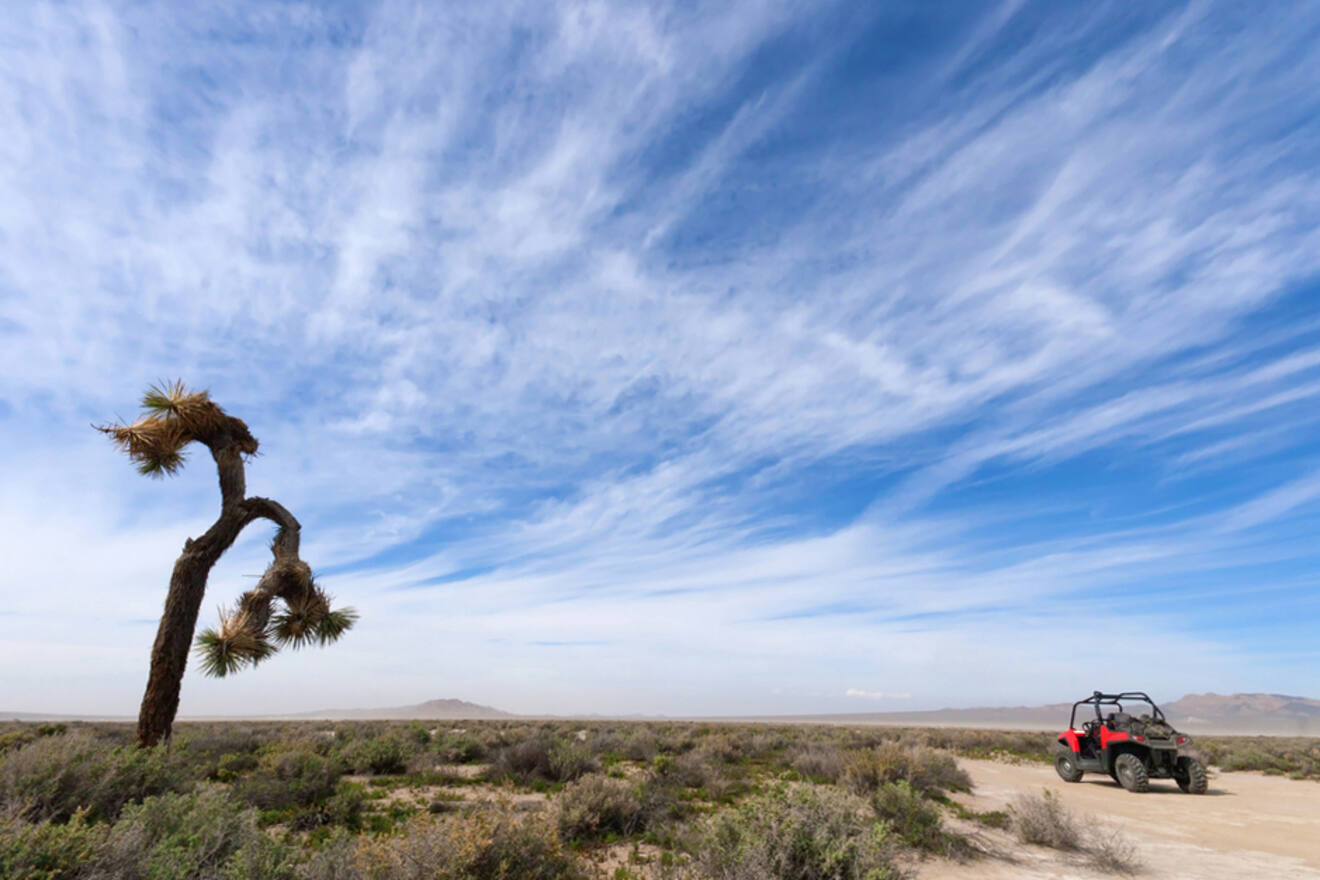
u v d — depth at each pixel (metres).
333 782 12.04
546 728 36.84
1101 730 17.95
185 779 8.32
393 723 46.28
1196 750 29.41
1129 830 11.35
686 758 16.50
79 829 4.90
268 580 9.34
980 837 10.37
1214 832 11.28
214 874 5.01
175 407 9.12
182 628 8.84
